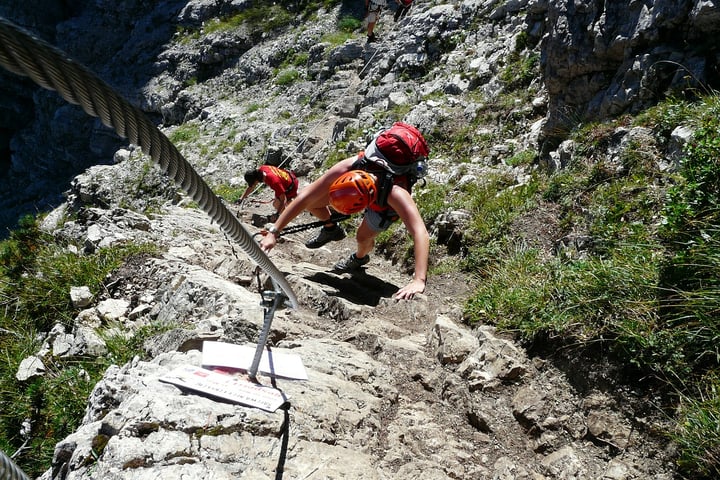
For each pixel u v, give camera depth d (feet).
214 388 9.64
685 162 14.92
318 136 42.86
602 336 12.82
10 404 17.38
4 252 24.82
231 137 51.72
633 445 11.44
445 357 13.97
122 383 10.57
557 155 21.76
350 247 24.52
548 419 12.29
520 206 20.40
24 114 84.02
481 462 11.59
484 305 15.70
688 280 12.87
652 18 19.93
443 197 24.43
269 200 35.76
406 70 42.47
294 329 14.70
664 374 11.78
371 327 15.60
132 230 24.00
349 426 10.63
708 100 17.51
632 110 20.31
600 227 16.69
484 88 33.12
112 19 79.66
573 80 22.97
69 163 78.07
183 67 68.59
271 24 65.57
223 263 20.54
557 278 15.14
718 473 10.14
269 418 9.44
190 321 16.66
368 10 51.83
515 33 35.58
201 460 8.50
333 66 53.11
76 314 20.34
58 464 9.72
